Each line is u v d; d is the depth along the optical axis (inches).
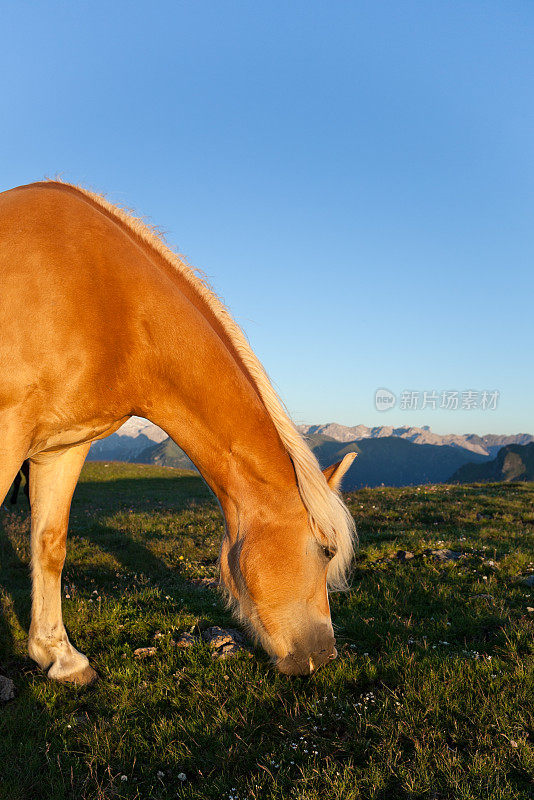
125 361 133.3
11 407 119.8
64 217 132.9
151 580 274.4
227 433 136.4
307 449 133.9
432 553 300.4
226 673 162.4
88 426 137.3
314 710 140.8
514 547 324.5
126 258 135.0
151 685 154.8
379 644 187.0
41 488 153.4
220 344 138.2
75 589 239.6
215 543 356.8
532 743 125.5
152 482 1135.6
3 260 122.0
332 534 131.8
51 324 120.6
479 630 195.5
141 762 126.6
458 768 117.1
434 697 143.3
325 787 113.2
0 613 197.6
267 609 133.0
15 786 115.1
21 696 148.4
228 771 121.6
